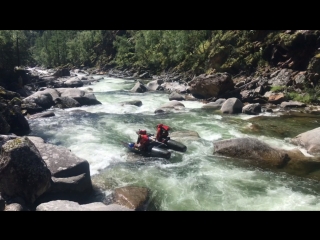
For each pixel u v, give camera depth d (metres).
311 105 19.09
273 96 20.22
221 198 8.20
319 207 7.66
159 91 27.52
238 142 11.17
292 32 24.14
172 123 15.92
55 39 71.25
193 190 8.66
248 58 26.92
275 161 10.31
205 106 19.88
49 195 7.71
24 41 35.44
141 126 15.42
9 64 28.08
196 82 22.69
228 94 21.64
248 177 9.45
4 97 18.45
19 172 7.14
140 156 11.18
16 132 14.26
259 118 16.66
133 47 55.09
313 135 11.83
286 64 23.53
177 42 37.41
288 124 15.38
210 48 31.81
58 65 69.19
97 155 11.28
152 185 8.97
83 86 31.89
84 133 14.18
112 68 56.66
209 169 10.06
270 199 8.09
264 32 26.83
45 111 18.78
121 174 9.71
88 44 70.25
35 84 29.34
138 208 7.58
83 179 8.09
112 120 16.64
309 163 10.29
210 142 12.62
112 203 7.91
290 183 9.02
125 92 27.12
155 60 42.69
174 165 10.42
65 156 8.66
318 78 20.41
